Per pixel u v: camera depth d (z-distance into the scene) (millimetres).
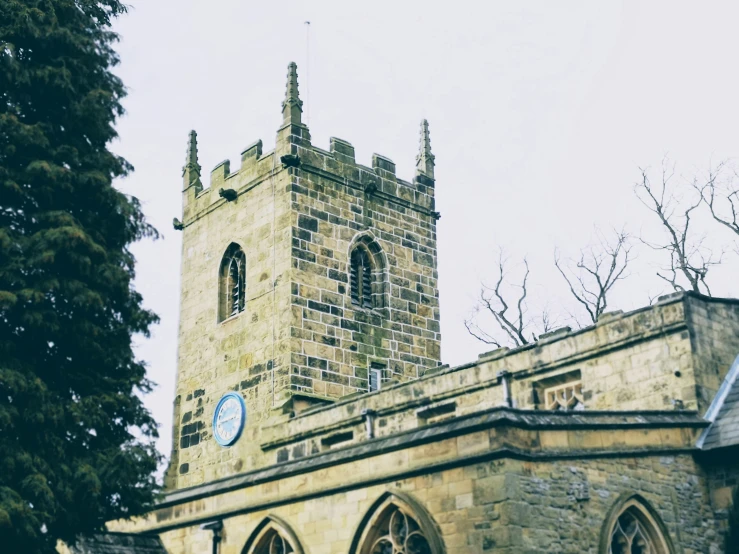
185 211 51375
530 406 33812
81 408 25781
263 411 43781
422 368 47875
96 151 28656
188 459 46938
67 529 26016
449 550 24516
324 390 43844
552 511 24094
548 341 33875
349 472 28047
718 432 28422
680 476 27656
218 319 47531
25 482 23781
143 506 27703
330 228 46188
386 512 26859
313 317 44406
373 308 47281
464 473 24594
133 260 28422
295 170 45625
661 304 30781
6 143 26766
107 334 27688
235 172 48812
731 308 31812
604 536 24875
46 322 25797
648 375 30719
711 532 27812
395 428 38188
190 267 50062
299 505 29547
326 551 28219
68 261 26562
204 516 32594
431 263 50062
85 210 28047
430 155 52031
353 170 47906
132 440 27578
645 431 27141
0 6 27703
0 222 26578
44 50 28406
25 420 24688
